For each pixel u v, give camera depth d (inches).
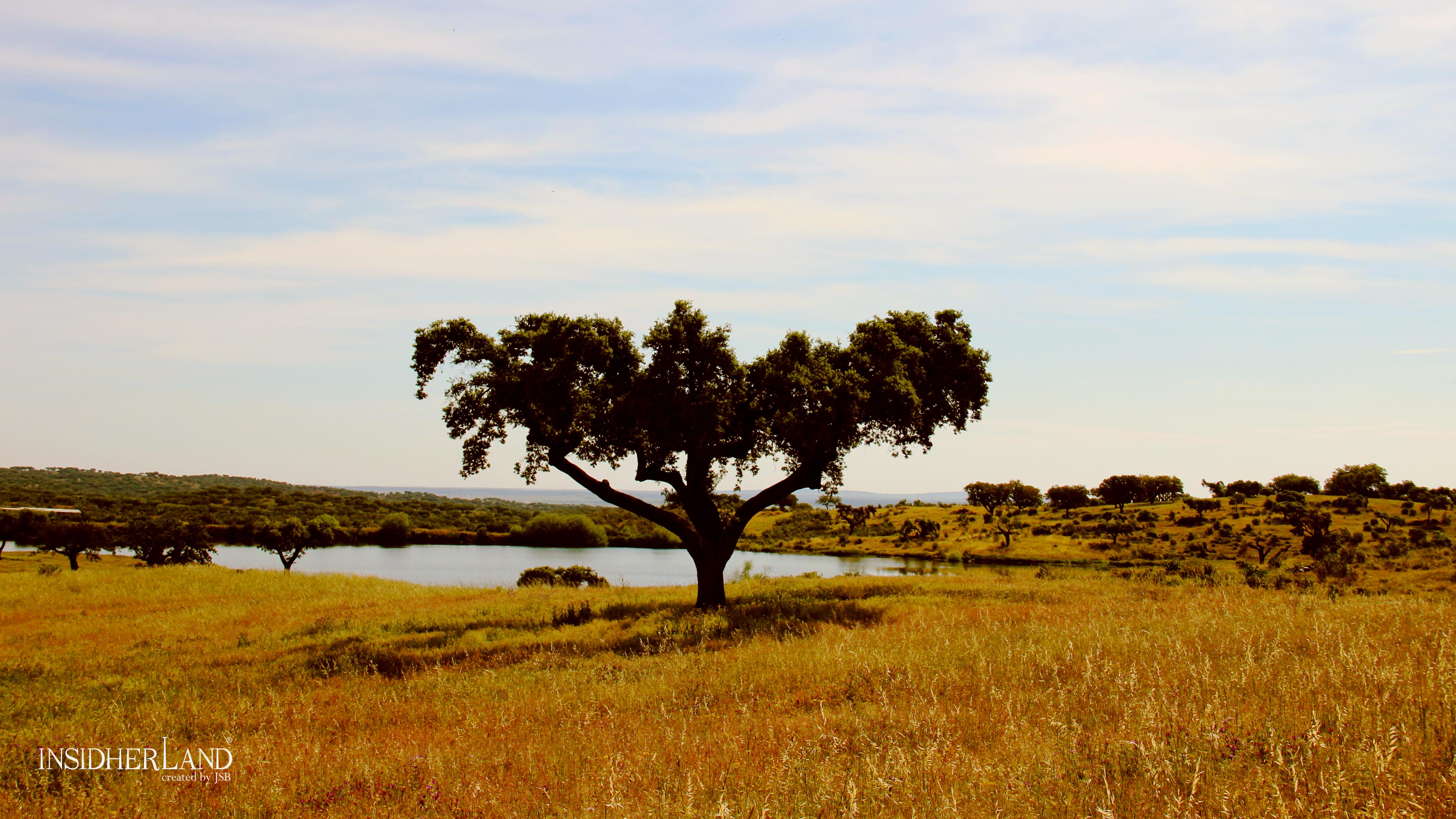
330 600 1104.2
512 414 832.9
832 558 3154.5
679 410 792.9
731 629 701.9
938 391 928.3
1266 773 235.9
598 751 320.5
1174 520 3408.0
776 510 5007.4
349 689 508.7
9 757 341.1
